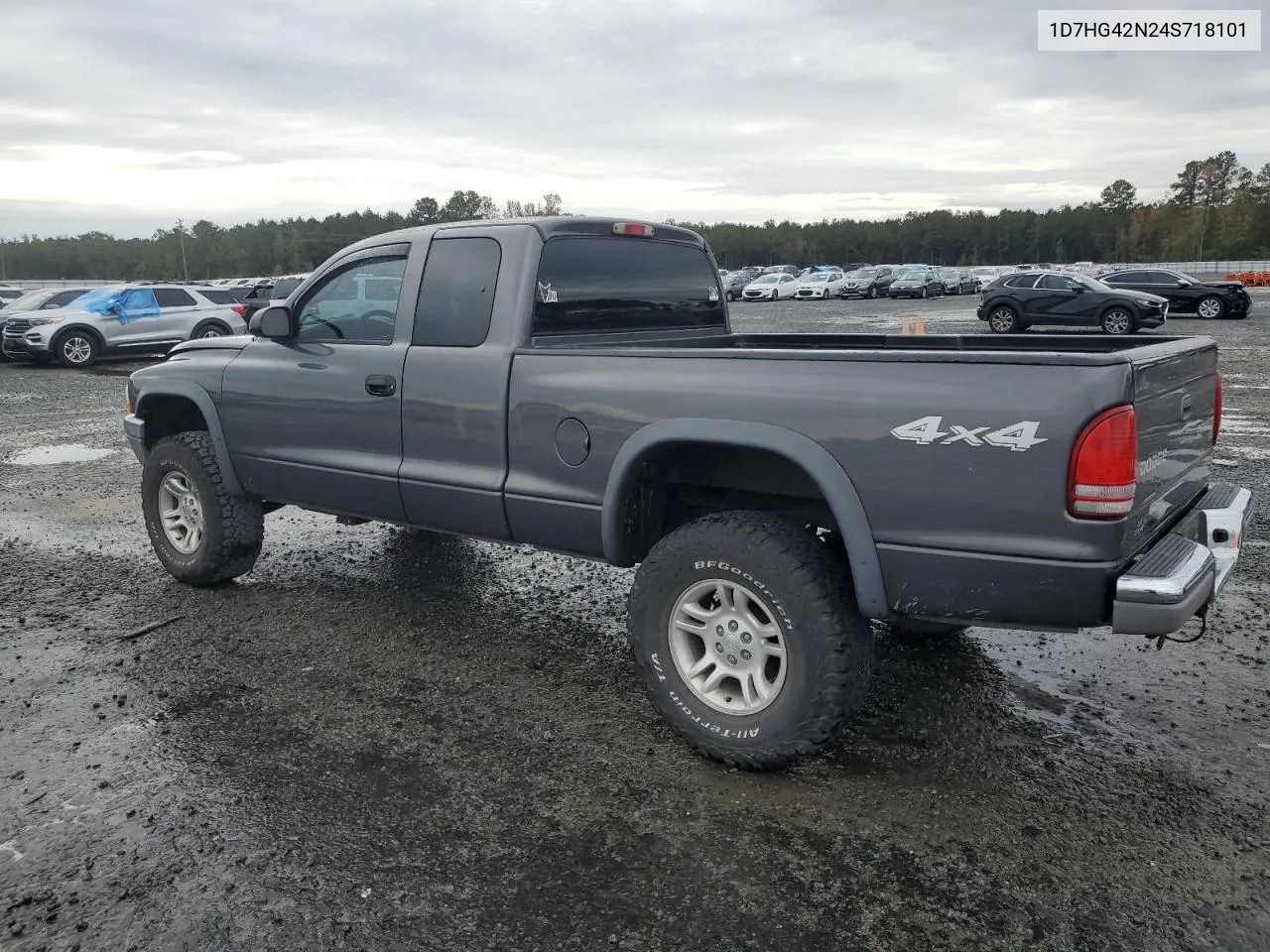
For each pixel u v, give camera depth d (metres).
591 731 3.68
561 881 2.76
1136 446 2.70
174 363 5.31
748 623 3.30
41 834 3.00
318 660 4.38
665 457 3.71
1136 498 2.79
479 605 5.12
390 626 4.81
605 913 2.62
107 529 6.80
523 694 4.01
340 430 4.53
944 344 4.47
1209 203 119.50
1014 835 2.96
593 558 3.80
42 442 10.55
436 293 4.18
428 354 4.14
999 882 2.73
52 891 2.72
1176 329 23.12
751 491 3.73
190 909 2.64
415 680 4.16
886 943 2.49
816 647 3.11
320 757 3.48
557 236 4.04
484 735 3.65
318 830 3.01
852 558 3.02
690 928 2.55
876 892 2.70
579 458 3.66
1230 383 13.38
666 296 4.70
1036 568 2.77
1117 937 2.50
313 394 4.60
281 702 3.94
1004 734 3.61
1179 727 3.65
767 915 2.60
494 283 3.99
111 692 4.04
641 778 3.32
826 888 2.71
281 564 5.83
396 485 4.32
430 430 4.17
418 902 2.66
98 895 2.70
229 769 3.40
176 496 5.43
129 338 19.30
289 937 2.53
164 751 3.53
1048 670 4.19
